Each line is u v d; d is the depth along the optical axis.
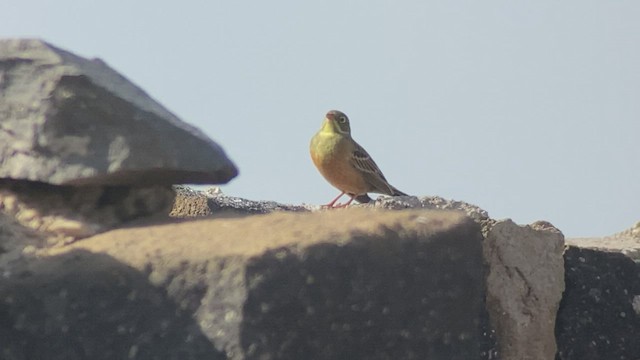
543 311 10.70
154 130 10.23
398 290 9.20
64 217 10.04
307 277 8.80
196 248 8.97
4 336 8.93
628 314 11.13
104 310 8.88
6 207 10.16
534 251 10.74
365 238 9.12
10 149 10.18
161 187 10.67
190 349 8.67
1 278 8.99
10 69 10.26
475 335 9.62
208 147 10.45
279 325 8.66
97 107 10.13
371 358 9.05
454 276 9.51
